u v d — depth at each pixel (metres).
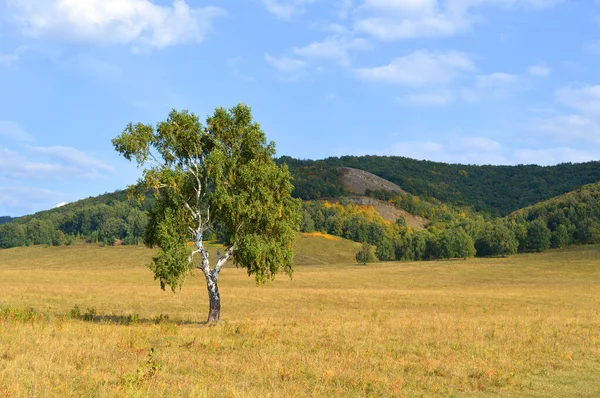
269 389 14.68
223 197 32.62
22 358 16.45
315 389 14.80
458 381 16.83
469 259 183.25
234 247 34.78
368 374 17.00
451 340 25.69
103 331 24.81
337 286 94.69
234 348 22.05
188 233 34.56
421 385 16.16
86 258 190.62
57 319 29.95
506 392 15.73
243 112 35.62
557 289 84.12
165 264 32.28
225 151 35.19
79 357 17.70
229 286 85.88
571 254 175.50
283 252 34.38
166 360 18.31
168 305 50.59
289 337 25.81
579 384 16.98
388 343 24.36
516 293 72.75
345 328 30.00
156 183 32.56
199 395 12.87
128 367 16.45
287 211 35.47
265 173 33.78
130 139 32.69
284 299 60.41
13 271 96.12
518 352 22.41
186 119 34.25
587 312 46.69
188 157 35.50
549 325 33.47
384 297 64.25
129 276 96.19
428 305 55.06
